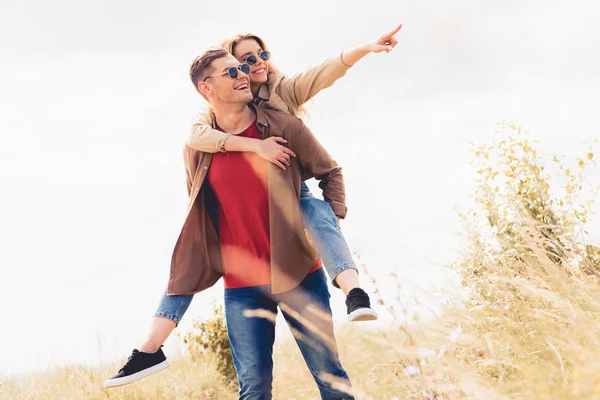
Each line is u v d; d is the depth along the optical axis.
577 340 2.47
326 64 3.90
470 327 2.77
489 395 2.25
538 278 2.91
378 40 3.75
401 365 2.75
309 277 3.78
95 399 6.69
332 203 3.80
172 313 3.75
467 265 3.32
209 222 3.88
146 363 3.64
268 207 3.70
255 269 3.70
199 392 7.20
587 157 4.21
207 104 4.09
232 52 4.11
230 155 3.75
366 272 2.85
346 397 3.56
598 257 3.64
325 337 3.41
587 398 2.04
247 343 3.65
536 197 4.29
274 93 4.05
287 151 3.70
